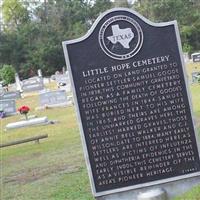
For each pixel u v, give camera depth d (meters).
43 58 37.28
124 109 3.24
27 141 7.61
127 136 3.24
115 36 3.23
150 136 3.24
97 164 3.23
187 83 3.26
